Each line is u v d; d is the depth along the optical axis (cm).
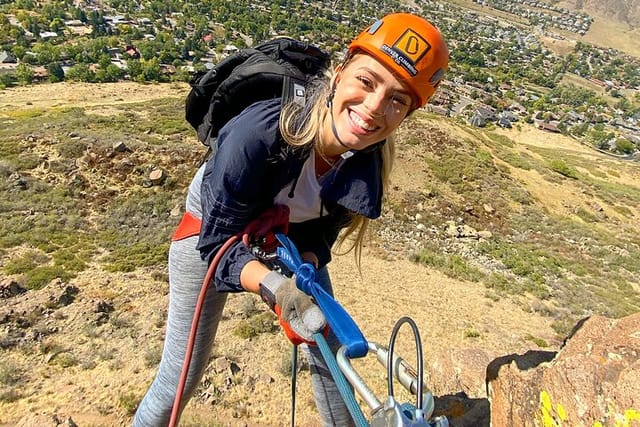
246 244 196
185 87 7988
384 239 2356
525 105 13800
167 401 270
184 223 258
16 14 13062
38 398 1116
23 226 1897
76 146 2475
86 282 1587
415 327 151
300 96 197
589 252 2909
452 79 14788
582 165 5616
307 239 249
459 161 3603
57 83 8044
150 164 2461
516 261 2403
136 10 15812
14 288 1470
